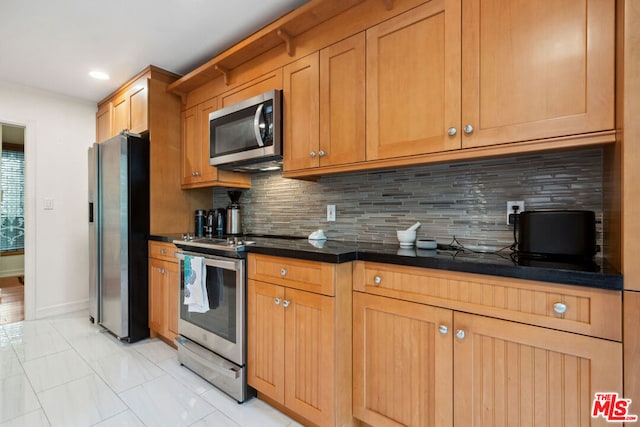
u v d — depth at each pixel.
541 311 1.02
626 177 0.91
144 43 2.24
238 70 2.24
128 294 2.53
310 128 1.82
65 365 2.16
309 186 2.34
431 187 1.77
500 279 1.09
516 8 1.18
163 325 2.46
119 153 2.52
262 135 1.96
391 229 1.92
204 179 2.56
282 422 1.59
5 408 1.67
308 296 1.48
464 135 1.30
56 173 3.23
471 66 1.28
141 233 2.60
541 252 1.21
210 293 1.94
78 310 3.37
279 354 1.61
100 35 2.14
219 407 1.71
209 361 1.88
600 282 0.92
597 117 1.04
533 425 1.03
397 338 1.34
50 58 2.46
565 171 1.40
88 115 3.43
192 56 2.42
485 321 1.12
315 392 1.46
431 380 1.24
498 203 1.56
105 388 1.87
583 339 0.95
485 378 1.12
